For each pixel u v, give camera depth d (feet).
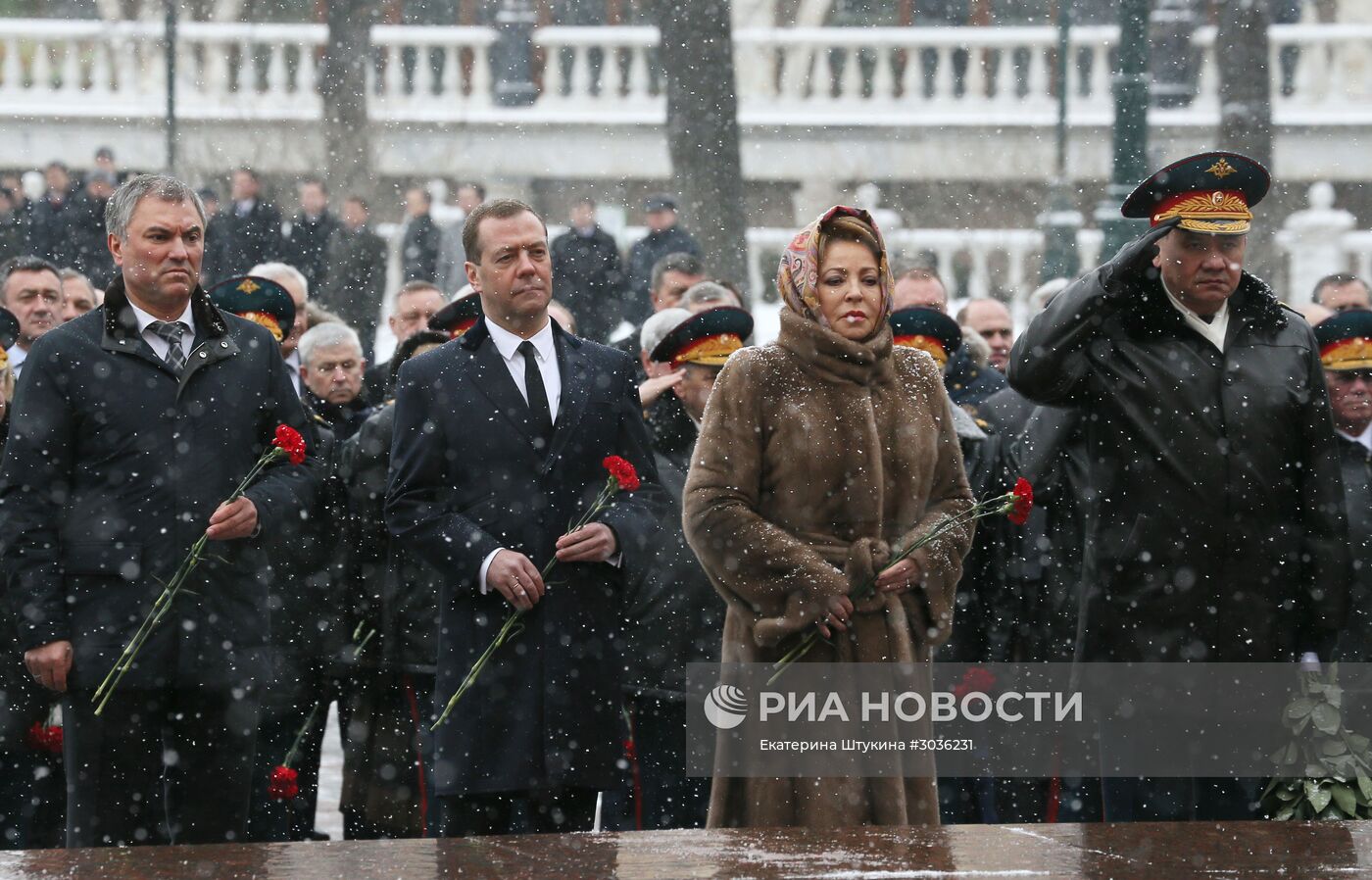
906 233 189.67
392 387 71.87
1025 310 178.50
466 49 218.38
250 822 64.39
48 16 219.20
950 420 53.88
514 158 216.54
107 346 51.52
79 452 51.31
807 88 220.02
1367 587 62.90
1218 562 53.01
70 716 51.01
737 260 178.19
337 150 207.21
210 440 51.88
